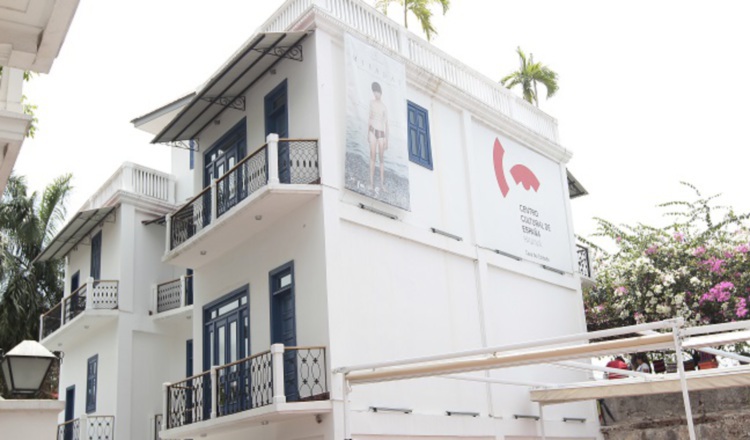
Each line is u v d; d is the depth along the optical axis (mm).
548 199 20922
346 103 15125
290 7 16422
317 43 15266
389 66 16359
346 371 13000
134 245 22703
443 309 16172
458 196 17594
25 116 8164
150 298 22594
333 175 14664
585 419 19062
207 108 17578
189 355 22156
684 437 17531
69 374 24422
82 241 25328
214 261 17453
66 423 21969
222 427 14594
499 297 17844
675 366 18328
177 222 17641
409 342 15094
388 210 15594
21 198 28562
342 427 13062
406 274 15555
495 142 19469
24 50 7414
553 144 21469
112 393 21266
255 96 17000
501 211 18812
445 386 15594
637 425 18609
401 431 14219
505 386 17078
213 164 18406
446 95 18016
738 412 16719
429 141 17203
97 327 22609
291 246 14922
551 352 10883
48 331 24641
